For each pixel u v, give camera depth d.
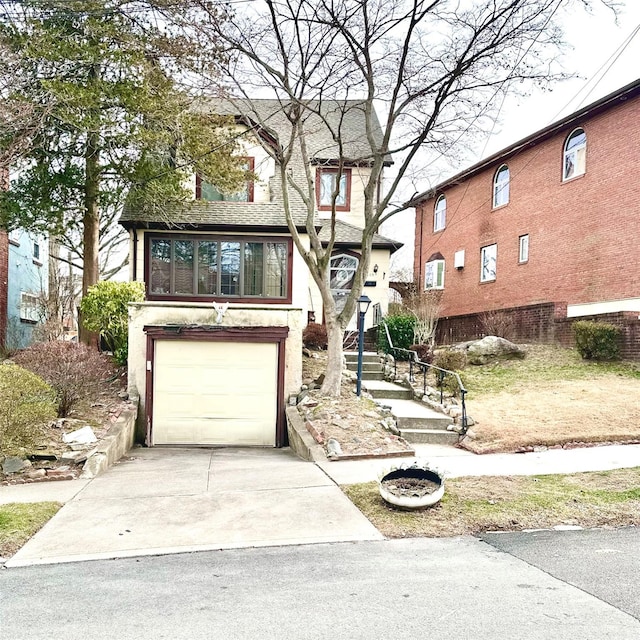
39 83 11.77
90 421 10.00
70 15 11.74
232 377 11.52
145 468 8.56
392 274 29.89
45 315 17.47
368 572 4.32
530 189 20.08
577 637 3.23
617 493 6.30
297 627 3.40
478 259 23.25
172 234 15.21
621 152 16.06
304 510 5.99
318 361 14.38
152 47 12.09
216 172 13.83
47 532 5.48
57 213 13.69
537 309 16.80
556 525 5.46
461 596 3.83
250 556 4.79
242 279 15.28
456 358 13.95
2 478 7.50
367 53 10.27
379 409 10.55
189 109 13.55
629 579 4.11
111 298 12.79
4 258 16.92
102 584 4.20
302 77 10.64
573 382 12.27
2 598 3.95
